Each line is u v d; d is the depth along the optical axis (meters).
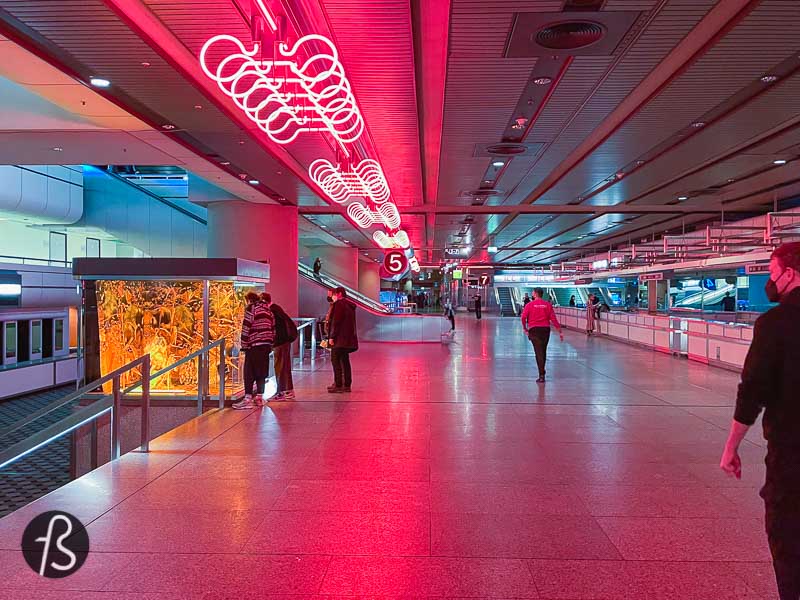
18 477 8.48
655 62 6.93
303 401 8.80
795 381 2.18
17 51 6.14
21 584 3.20
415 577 3.28
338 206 17.05
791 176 13.54
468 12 5.72
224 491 4.74
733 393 9.57
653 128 9.81
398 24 5.96
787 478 2.18
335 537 3.83
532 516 4.20
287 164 11.52
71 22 5.52
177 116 8.38
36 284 18.97
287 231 16.28
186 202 22.59
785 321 2.23
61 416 12.78
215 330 9.45
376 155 11.61
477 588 3.16
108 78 6.92
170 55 6.34
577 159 12.40
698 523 4.08
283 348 8.85
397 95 8.09
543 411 8.05
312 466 5.44
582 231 25.64
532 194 16.41
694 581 3.24
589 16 5.78
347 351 9.59
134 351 9.21
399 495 4.65
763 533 3.91
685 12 5.68
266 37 6.00
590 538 3.82
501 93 8.05
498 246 33.94
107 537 3.82
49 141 9.79
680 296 27.08
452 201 17.44
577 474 5.21
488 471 5.29
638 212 19.27
